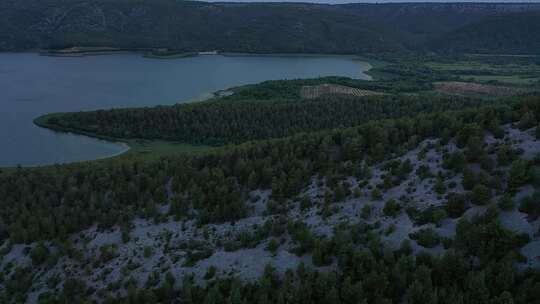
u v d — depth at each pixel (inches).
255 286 2326.5
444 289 1883.6
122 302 2502.5
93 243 3083.2
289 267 2438.5
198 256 2738.7
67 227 3216.0
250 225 2933.1
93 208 3326.8
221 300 2258.9
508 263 1868.8
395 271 2054.6
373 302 1999.3
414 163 2962.6
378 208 2699.3
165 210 3299.7
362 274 2144.4
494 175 2527.1
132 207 3358.8
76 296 2691.9
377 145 3184.1
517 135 2819.9
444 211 2388.0
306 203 2938.0
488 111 3201.3
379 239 2364.7
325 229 2672.2
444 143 3046.3
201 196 3216.0
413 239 2342.5
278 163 3425.2
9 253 3117.6
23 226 3297.2
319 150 3449.8
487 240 2053.4
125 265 2839.6
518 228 2142.0
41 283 2849.4
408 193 2714.1
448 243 2198.6
